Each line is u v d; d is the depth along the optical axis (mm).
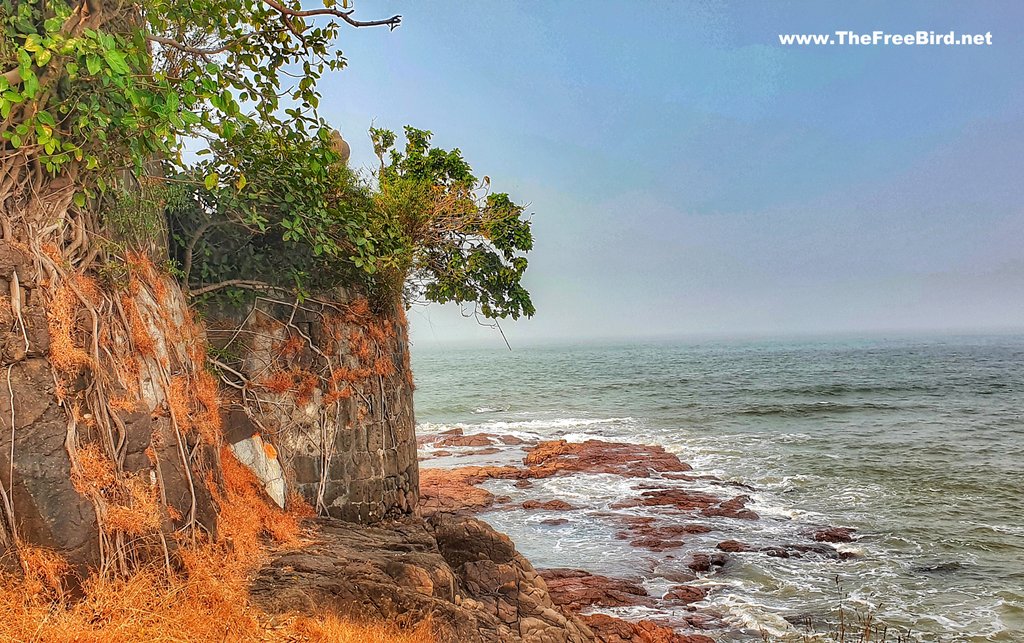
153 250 7520
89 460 5523
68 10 5383
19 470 5137
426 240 12289
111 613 5227
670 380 84875
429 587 7742
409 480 11406
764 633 14164
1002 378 78625
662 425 45875
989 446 35875
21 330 5301
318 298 10344
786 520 22328
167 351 6926
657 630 13766
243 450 9102
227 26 7121
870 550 19438
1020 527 21562
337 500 10164
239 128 7066
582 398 66562
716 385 75938
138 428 6020
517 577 9836
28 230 5516
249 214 8891
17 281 5352
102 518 5492
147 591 5555
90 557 5371
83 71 5625
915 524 21844
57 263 5645
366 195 10797
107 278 6215
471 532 10188
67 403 5465
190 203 9016
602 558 18781
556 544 20016
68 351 5523
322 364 10281
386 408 10930
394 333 11367
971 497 25281
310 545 8219
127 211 6828
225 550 6828
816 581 17172
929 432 40938
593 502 24453
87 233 6074
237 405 9266
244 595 6277
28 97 5102
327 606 6648
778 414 50562
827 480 27984
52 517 5215
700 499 24219
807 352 162125
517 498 25109
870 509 23625
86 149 5918
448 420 51188
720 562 18375
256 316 9820
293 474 9836
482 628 8266
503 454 35125
